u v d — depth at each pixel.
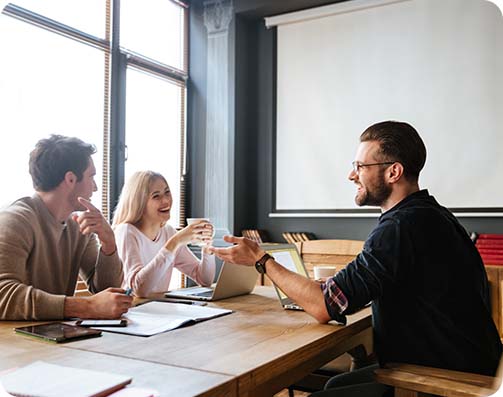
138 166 3.61
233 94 3.86
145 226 2.23
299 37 3.82
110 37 3.38
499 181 3.13
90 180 1.62
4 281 1.31
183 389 0.77
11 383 0.77
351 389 1.38
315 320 1.38
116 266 1.71
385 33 3.52
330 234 3.69
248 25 4.03
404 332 1.29
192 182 4.04
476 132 3.21
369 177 1.45
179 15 4.05
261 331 1.22
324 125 3.70
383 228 1.31
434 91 3.35
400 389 1.10
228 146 3.86
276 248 1.76
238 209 3.86
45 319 1.29
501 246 2.94
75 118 3.12
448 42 3.32
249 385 0.87
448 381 1.08
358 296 1.26
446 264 1.28
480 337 1.27
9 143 2.69
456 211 3.25
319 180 3.70
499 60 3.16
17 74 2.75
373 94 3.54
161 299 1.76
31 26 2.84
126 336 1.14
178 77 3.97
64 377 0.79
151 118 3.74
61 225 1.59
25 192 2.75
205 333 1.19
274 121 3.88
